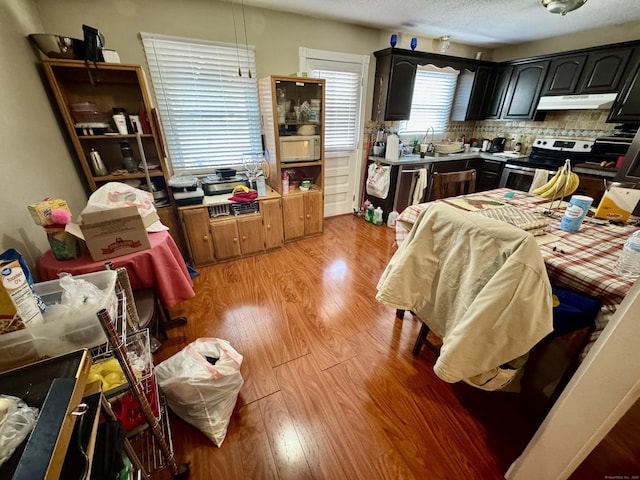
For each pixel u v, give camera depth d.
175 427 1.19
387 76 3.12
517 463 0.97
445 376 1.01
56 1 1.84
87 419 0.59
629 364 0.59
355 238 3.14
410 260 1.17
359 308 1.98
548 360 1.16
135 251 1.36
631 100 2.61
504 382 1.05
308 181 2.94
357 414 1.27
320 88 2.62
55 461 0.44
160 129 2.15
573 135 3.30
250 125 2.76
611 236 1.31
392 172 3.25
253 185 2.68
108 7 1.97
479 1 2.29
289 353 1.59
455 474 1.06
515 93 3.56
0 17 1.36
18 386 0.57
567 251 1.15
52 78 1.70
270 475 1.05
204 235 2.41
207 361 1.21
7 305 0.73
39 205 1.17
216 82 2.46
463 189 2.25
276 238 2.79
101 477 0.62
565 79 3.08
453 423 1.23
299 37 2.69
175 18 2.17
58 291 0.99
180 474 1.02
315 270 2.47
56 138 1.74
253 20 2.44
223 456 1.10
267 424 1.22
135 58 2.15
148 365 1.05
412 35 3.29
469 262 0.99
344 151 3.55
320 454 1.11
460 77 3.77
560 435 0.78
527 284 0.82
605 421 0.68
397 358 1.57
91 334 0.83
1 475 0.44
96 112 2.00
